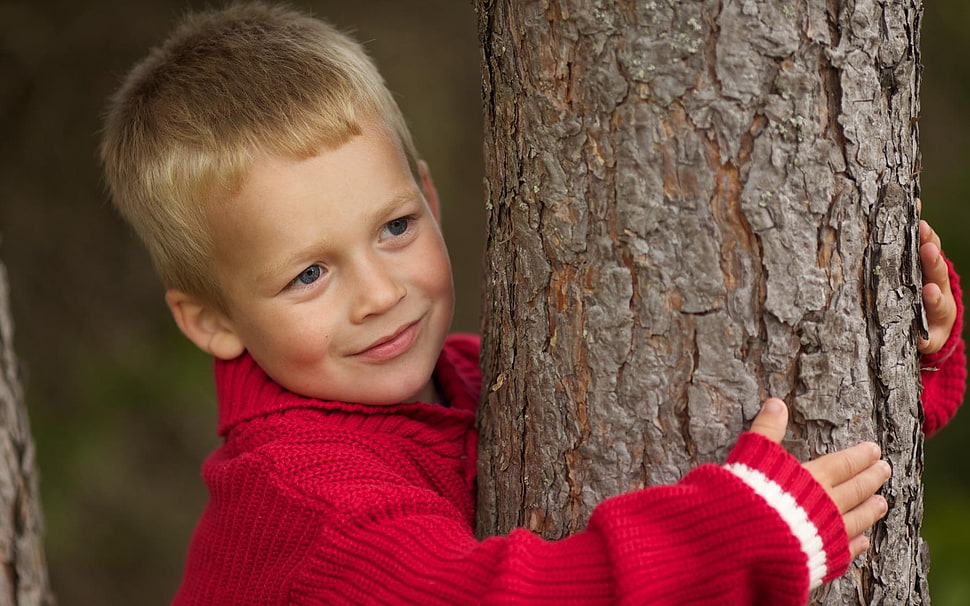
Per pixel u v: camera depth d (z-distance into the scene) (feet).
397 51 20.40
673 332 5.54
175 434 17.10
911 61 5.66
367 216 6.69
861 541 5.66
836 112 5.35
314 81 6.84
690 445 5.60
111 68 17.42
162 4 17.62
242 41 7.18
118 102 7.70
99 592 16.48
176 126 6.91
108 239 17.61
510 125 5.91
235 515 6.75
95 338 17.17
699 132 5.32
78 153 17.40
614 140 5.47
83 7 17.33
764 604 5.32
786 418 5.49
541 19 5.57
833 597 5.91
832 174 5.39
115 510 16.63
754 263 5.41
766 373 5.51
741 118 5.29
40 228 17.24
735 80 5.26
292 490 6.44
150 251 7.47
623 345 5.64
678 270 5.48
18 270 17.06
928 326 6.84
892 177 5.60
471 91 21.24
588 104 5.50
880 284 5.61
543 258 5.85
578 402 5.84
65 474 16.26
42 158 17.26
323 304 6.73
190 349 17.39
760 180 5.33
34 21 17.13
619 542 5.22
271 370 7.08
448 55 20.99
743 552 5.15
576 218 5.65
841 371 5.56
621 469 5.76
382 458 6.76
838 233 5.45
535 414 6.08
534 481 6.15
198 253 7.02
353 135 6.77
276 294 6.76
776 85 5.27
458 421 7.25
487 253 6.51
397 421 7.02
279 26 7.41
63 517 16.08
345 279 6.75
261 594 6.49
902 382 5.82
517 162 5.90
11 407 7.36
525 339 6.08
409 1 20.79
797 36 5.25
